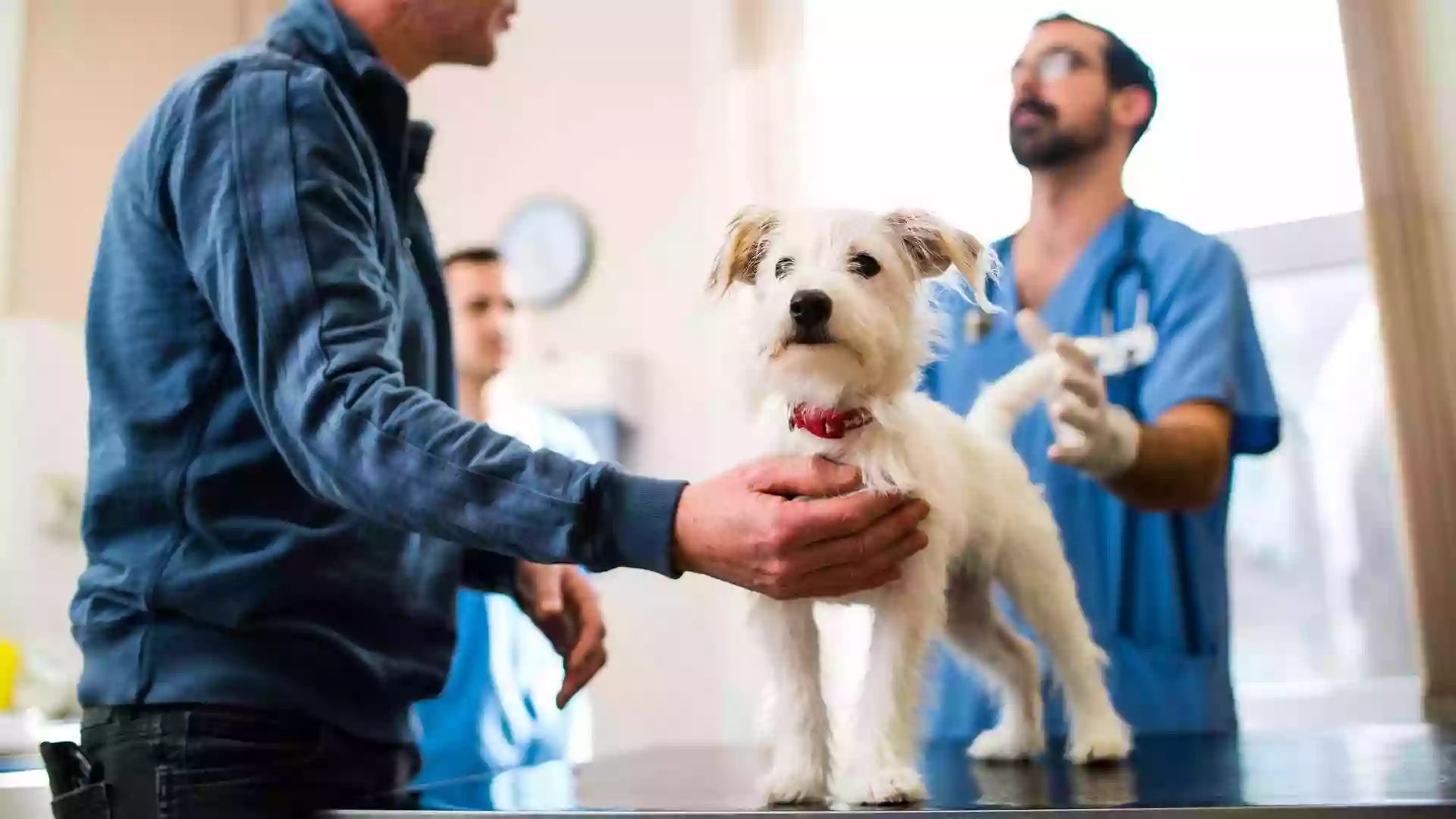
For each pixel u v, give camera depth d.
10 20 2.67
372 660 1.07
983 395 1.59
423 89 3.08
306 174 0.98
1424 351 2.10
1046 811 0.80
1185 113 2.32
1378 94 2.17
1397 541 2.12
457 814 0.90
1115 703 1.96
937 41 2.55
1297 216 2.23
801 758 1.07
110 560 1.00
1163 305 1.98
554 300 2.85
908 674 1.09
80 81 2.78
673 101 2.81
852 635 2.18
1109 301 2.05
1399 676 2.10
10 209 2.64
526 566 1.37
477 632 2.32
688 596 2.61
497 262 2.76
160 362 1.02
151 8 2.92
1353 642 2.14
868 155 2.58
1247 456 2.09
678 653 2.60
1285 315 2.23
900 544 0.96
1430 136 2.14
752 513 0.88
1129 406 1.97
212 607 0.98
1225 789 0.92
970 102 2.51
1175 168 2.32
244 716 0.97
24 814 1.86
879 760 1.03
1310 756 1.21
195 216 0.98
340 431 0.89
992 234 2.46
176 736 0.96
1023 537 1.45
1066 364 1.46
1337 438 2.19
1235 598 2.23
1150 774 1.10
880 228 1.26
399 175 1.25
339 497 0.92
